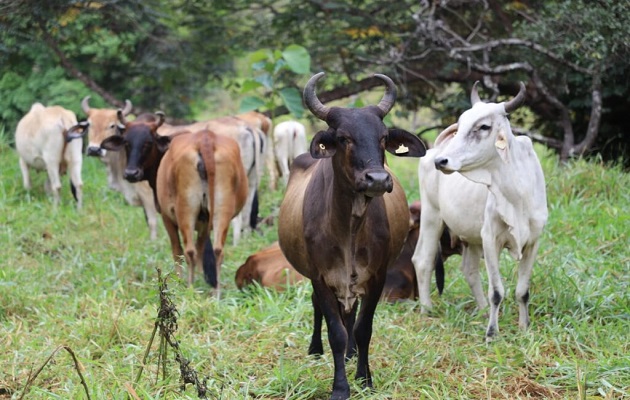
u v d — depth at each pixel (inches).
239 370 301.6
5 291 393.1
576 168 522.0
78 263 466.3
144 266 467.5
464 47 613.0
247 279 426.9
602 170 516.7
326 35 674.2
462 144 315.0
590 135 603.2
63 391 287.3
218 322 357.1
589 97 635.5
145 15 767.1
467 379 286.2
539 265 385.7
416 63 691.4
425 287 377.7
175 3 820.0
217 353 322.0
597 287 358.9
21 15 713.6
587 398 262.5
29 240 530.6
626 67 580.4
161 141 476.1
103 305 374.9
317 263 276.7
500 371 286.0
